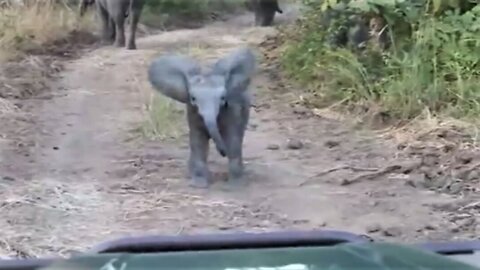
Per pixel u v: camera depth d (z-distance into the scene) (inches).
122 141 318.3
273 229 223.1
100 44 600.4
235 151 264.8
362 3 378.9
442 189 258.1
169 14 785.6
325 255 89.7
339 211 237.6
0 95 391.2
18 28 553.9
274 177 271.3
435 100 341.4
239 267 85.5
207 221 228.4
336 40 423.8
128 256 91.0
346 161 289.6
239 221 229.0
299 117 357.7
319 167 283.1
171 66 258.1
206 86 252.7
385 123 337.7
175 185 260.8
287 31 559.5
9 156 293.0
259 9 737.6
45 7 631.8
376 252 91.7
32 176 270.1
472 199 247.1
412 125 326.3
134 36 574.6
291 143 311.3
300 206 242.4
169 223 226.2
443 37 365.7
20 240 211.3
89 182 263.9
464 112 331.9
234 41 600.4
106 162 288.2
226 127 263.1
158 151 303.1
